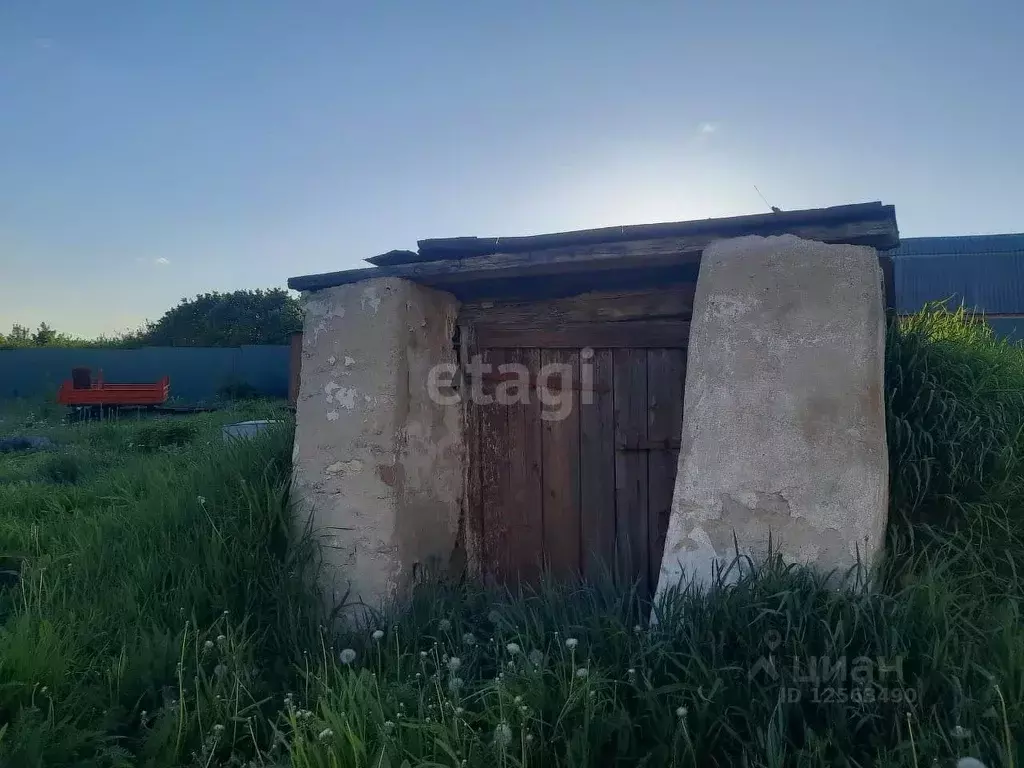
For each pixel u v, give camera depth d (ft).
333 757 7.07
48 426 46.98
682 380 12.63
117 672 9.19
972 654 7.39
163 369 73.10
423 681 9.23
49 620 10.28
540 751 7.26
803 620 7.78
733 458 9.37
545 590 10.81
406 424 12.28
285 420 15.97
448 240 11.25
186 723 8.31
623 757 7.20
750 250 9.60
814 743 6.65
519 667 8.64
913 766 6.31
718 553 9.33
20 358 71.67
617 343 13.03
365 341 12.27
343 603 11.52
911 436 10.37
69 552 13.71
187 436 35.45
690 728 7.26
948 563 8.82
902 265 45.73
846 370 9.00
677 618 8.54
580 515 13.30
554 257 10.91
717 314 9.68
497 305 13.92
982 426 10.66
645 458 12.88
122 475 20.29
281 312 111.45
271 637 10.89
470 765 6.98
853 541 8.75
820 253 9.24
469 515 14.02
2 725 8.05
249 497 12.42
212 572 11.59
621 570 12.97
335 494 12.21
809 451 9.04
